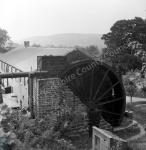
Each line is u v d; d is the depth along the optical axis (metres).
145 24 34.09
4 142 4.92
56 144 10.42
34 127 10.42
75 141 12.83
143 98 28.19
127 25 34.50
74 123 13.20
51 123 12.28
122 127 15.05
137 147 11.65
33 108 14.00
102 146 10.08
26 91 17.11
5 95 22.75
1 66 33.47
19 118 9.75
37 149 7.91
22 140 8.12
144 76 29.83
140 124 16.98
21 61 21.92
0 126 5.64
